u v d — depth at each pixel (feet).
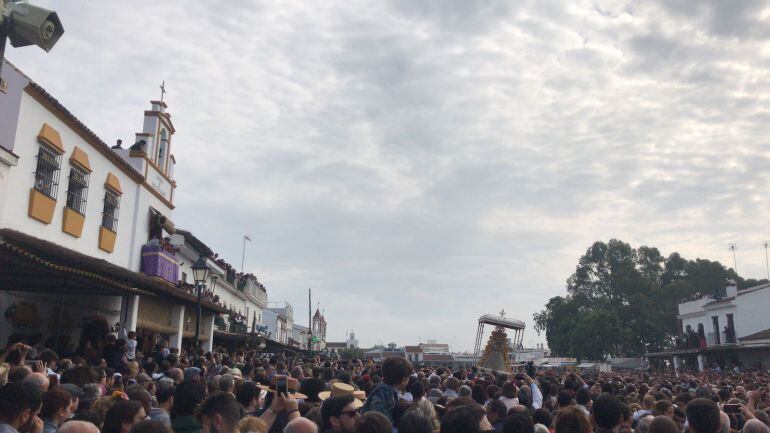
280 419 18.01
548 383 42.22
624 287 247.29
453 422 14.33
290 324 248.52
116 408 15.56
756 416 28.25
